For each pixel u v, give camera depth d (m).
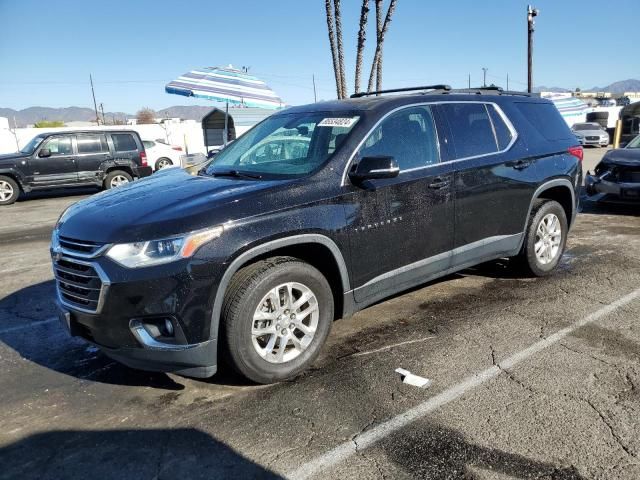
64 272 3.35
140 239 3.07
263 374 3.42
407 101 4.31
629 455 2.68
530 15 18.20
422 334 4.24
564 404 3.15
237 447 2.88
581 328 4.23
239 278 3.30
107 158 15.54
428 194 4.17
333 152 3.83
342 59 12.07
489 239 4.77
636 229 7.74
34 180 14.56
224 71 13.08
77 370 3.90
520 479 2.54
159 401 3.40
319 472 2.64
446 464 2.67
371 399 3.29
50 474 2.72
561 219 5.50
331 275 3.81
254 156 4.34
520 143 5.02
